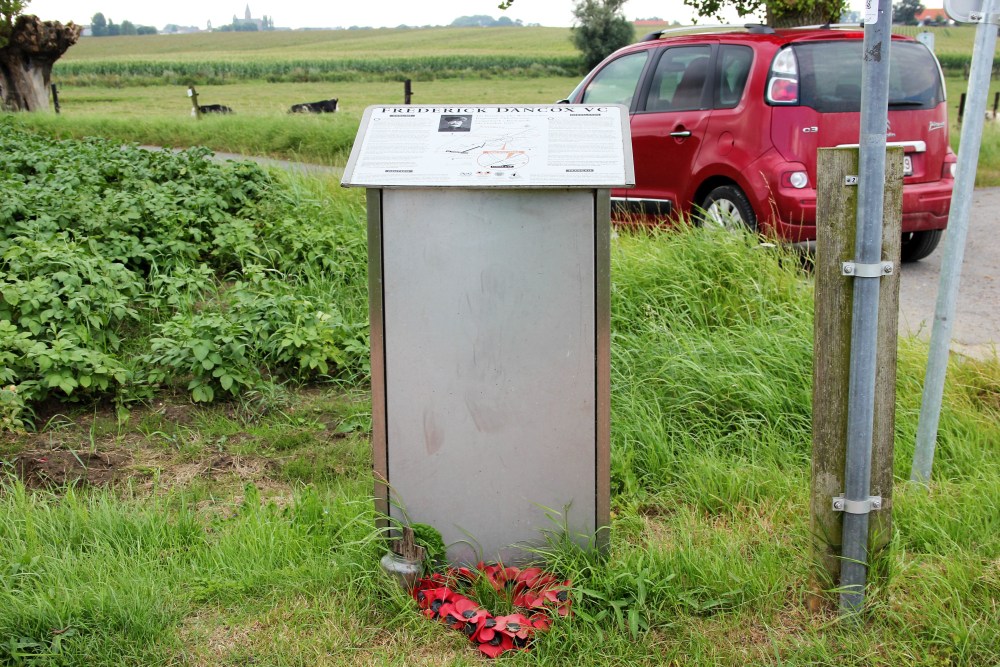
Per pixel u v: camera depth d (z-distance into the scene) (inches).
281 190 338.0
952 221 140.3
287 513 139.3
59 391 188.2
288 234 283.0
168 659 108.6
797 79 271.4
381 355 118.7
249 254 277.9
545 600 115.6
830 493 116.1
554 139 116.6
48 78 1102.4
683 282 222.2
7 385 180.7
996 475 147.0
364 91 1983.3
